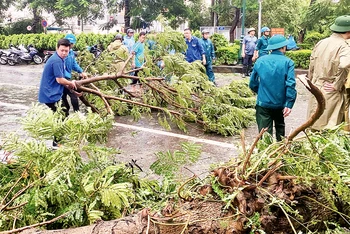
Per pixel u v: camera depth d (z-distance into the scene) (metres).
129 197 2.99
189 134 7.56
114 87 7.70
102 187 2.75
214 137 7.34
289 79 5.59
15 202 2.80
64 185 2.72
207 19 45.19
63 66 6.61
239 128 7.59
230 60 20.27
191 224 2.15
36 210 2.69
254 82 5.98
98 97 6.87
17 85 14.18
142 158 6.18
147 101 7.05
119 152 3.37
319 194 2.30
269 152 2.46
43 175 3.05
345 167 2.29
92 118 3.20
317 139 2.45
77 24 50.81
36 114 3.26
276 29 22.31
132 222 2.23
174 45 6.79
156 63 7.11
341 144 2.56
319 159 2.28
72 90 6.38
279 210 2.18
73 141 3.08
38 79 16.09
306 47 24.20
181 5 34.41
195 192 2.42
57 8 37.41
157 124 8.34
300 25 26.08
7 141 3.13
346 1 21.38
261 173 2.29
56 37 25.17
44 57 24.88
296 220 2.14
